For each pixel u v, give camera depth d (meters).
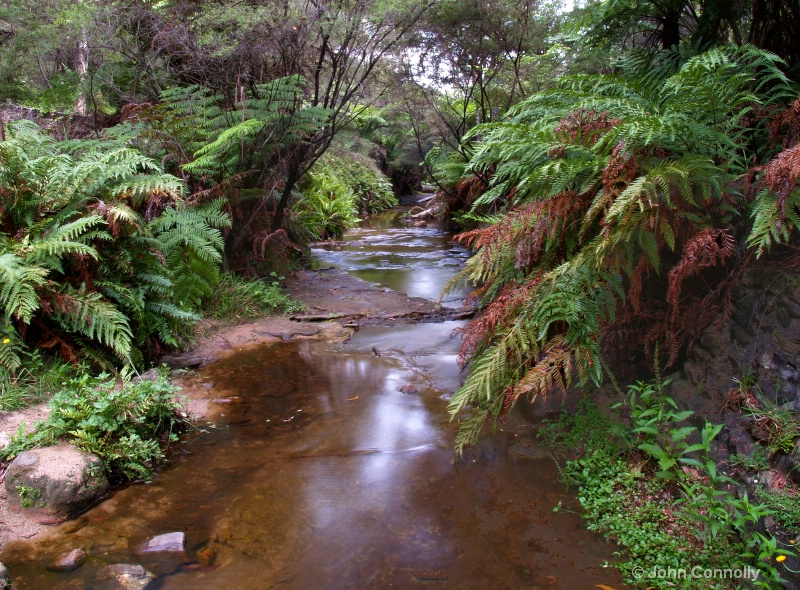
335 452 3.15
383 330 5.47
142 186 4.08
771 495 2.25
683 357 3.14
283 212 7.73
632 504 2.56
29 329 3.69
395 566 2.24
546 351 2.85
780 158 2.21
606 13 4.36
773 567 2.02
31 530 2.47
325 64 6.80
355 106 7.57
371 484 2.83
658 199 2.58
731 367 2.75
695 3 4.21
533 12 8.00
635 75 3.96
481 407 3.00
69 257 3.80
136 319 4.11
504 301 3.03
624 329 3.27
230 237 6.34
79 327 3.70
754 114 2.96
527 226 2.90
